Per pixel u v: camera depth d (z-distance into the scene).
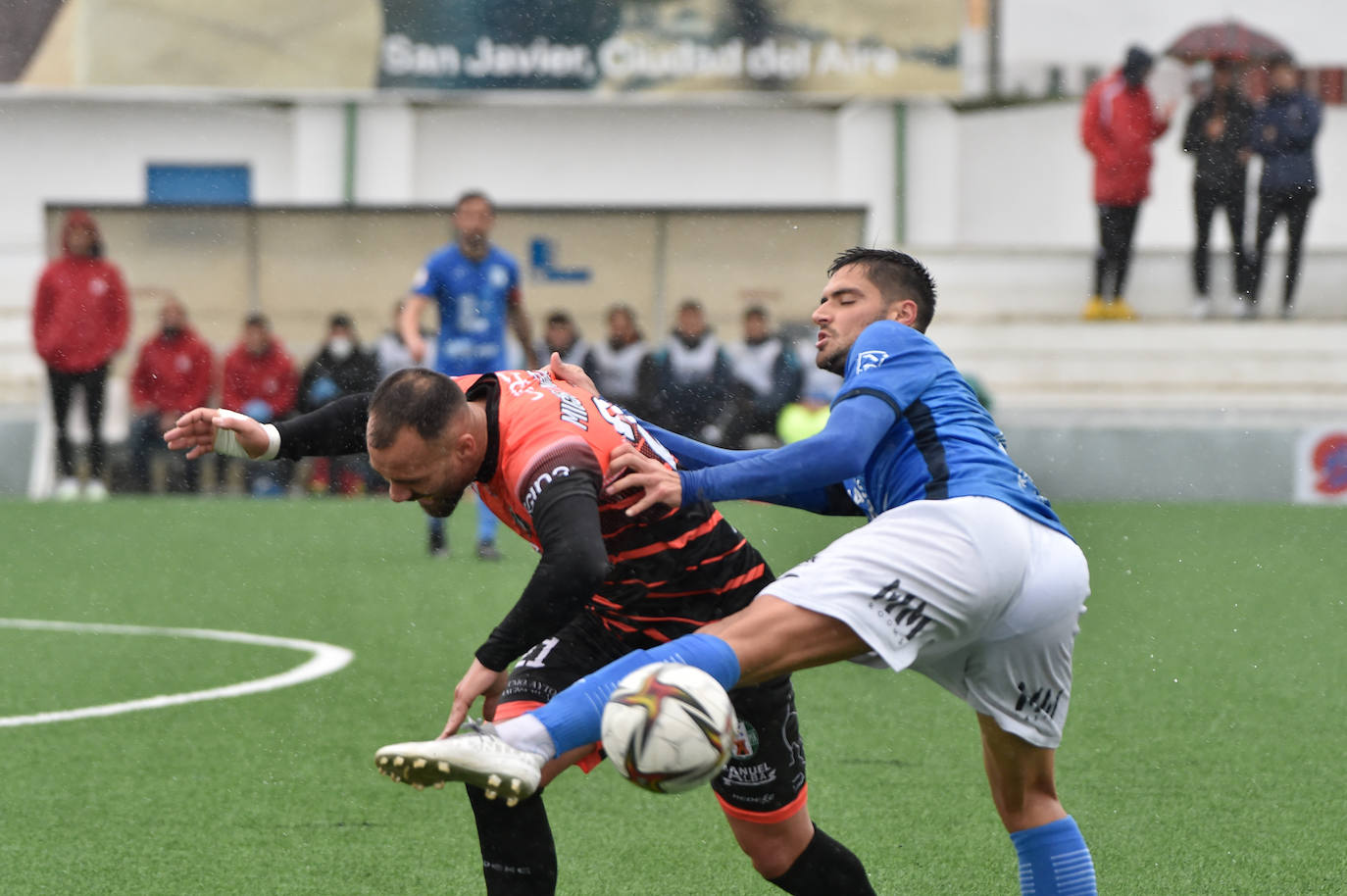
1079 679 22.16
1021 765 10.69
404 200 63.12
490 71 58.19
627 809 15.29
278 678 21.52
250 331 47.66
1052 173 62.84
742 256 53.44
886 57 57.97
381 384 9.64
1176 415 54.50
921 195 62.88
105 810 14.93
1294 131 54.34
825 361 11.50
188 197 63.50
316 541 38.12
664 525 10.30
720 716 8.84
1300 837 14.28
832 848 11.15
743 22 57.88
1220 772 16.77
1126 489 52.88
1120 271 56.25
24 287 56.28
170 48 58.00
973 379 53.41
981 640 10.05
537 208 53.19
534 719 9.01
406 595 29.31
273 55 58.16
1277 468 52.53
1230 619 27.67
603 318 53.66
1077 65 57.75
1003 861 13.46
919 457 10.27
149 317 52.81
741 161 63.88
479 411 9.91
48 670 22.12
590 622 10.80
